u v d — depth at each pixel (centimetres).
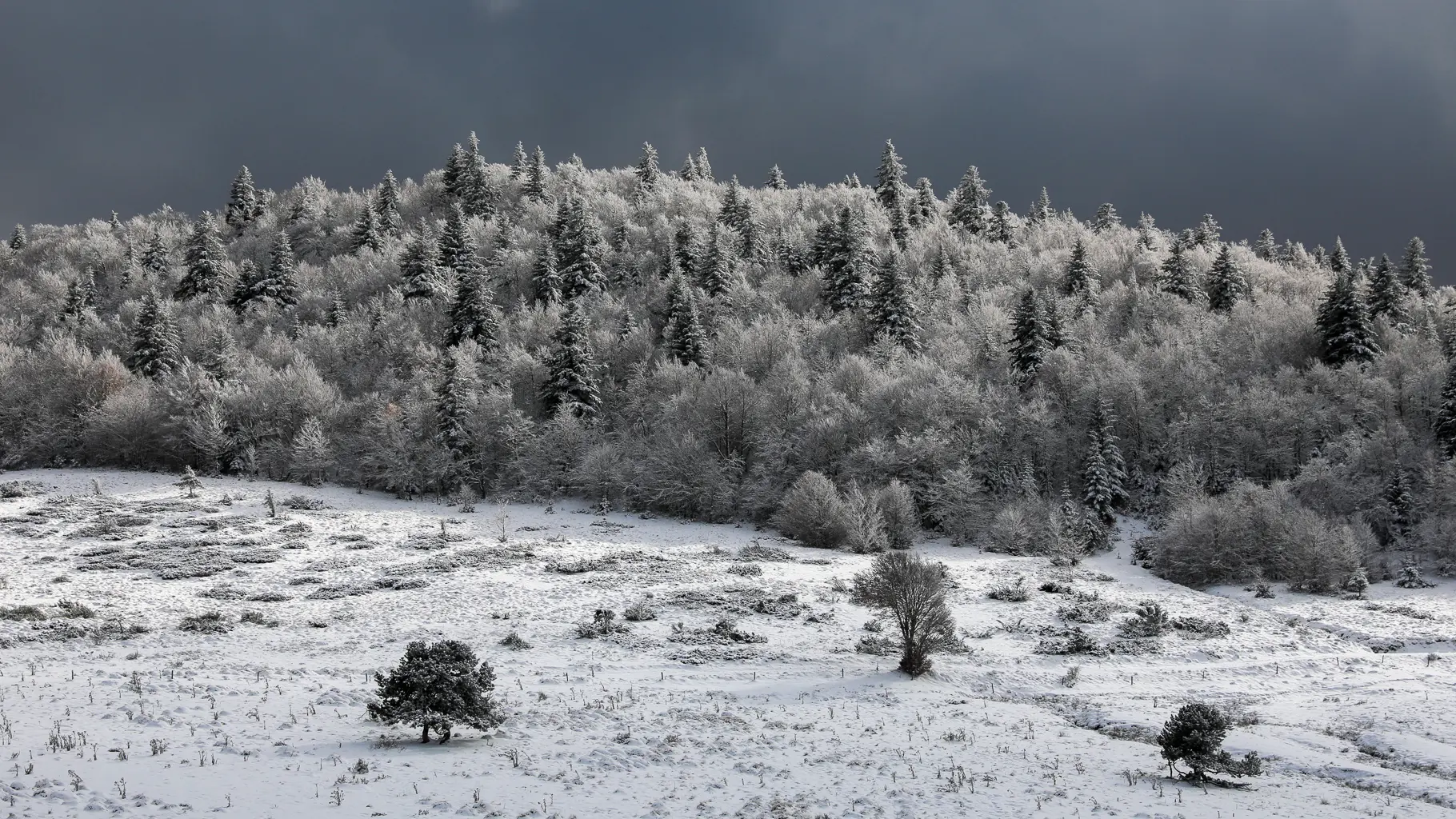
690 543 5209
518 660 2681
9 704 1728
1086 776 1603
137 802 1202
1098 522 5553
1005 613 3625
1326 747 1989
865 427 6481
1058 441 6350
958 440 6225
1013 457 6288
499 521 5550
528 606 3531
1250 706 2419
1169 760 1664
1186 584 4734
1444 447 5781
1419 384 6381
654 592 3822
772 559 4738
